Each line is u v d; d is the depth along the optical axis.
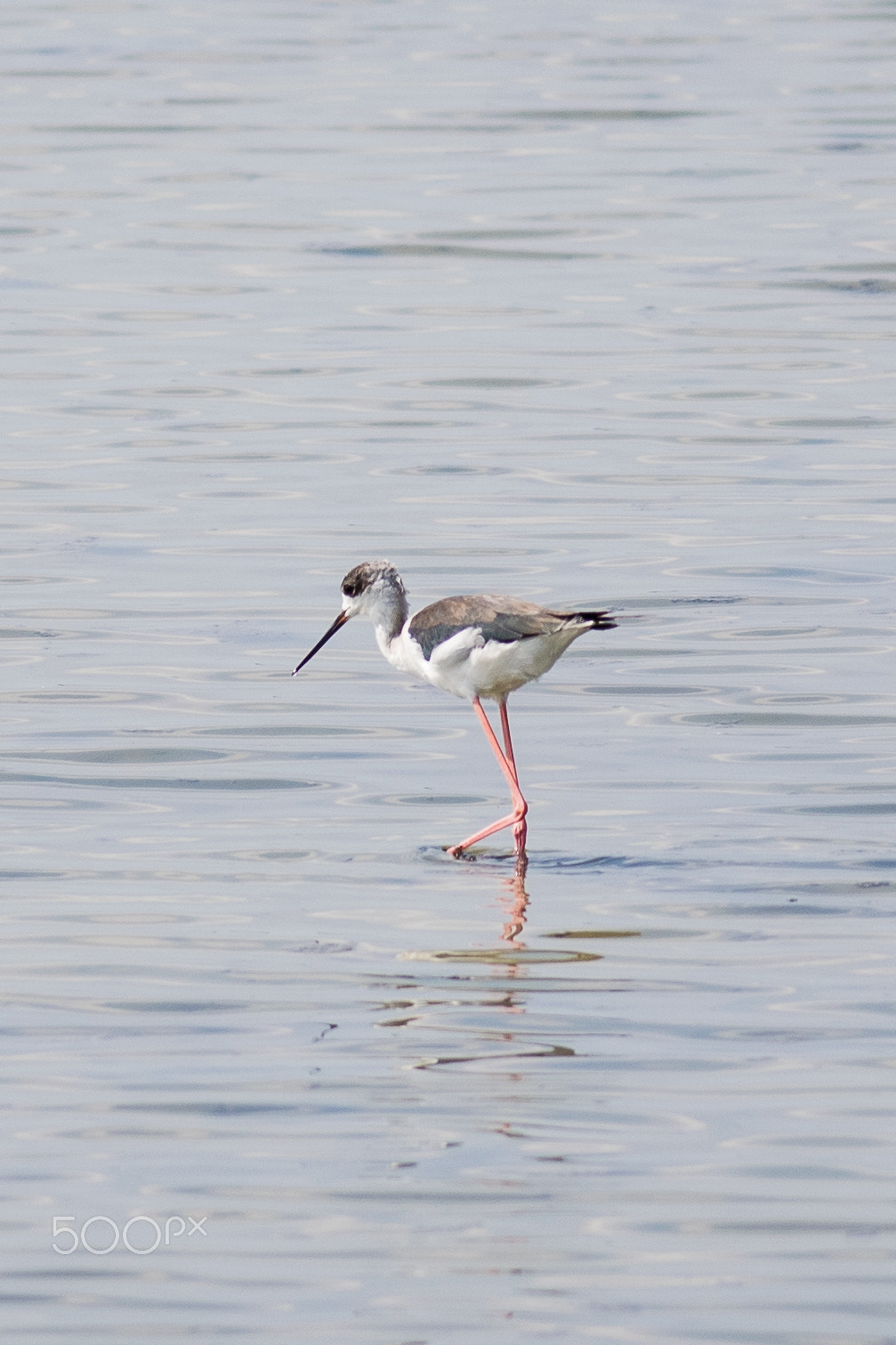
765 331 27.08
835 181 33.97
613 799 13.37
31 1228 8.08
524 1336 7.38
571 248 30.89
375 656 16.66
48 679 15.81
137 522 20.08
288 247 30.97
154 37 45.69
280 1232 8.05
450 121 37.84
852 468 21.73
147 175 34.59
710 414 23.78
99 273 29.81
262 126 37.56
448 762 14.22
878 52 43.69
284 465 22.00
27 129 37.28
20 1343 7.34
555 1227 8.06
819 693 15.48
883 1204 8.21
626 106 38.91
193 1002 10.16
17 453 22.30
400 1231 8.05
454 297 28.78
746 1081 9.27
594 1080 9.27
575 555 18.92
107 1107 9.02
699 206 32.81
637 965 10.62
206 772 13.93
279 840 12.66
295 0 50.25
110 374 25.39
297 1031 9.81
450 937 11.04
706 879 11.90
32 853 12.38
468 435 23.08
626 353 26.19
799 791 13.41
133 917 11.36
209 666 16.20
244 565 18.78
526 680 12.80
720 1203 8.23
